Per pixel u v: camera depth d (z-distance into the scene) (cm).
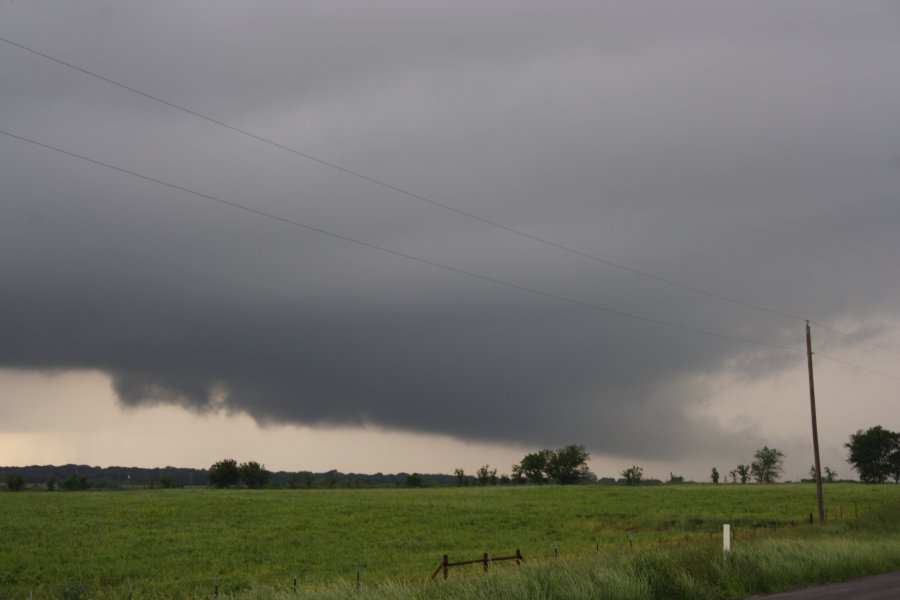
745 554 2481
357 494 9931
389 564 4216
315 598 2042
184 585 3659
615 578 1964
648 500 8575
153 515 6869
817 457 5044
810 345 5181
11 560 4488
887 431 16762
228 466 16375
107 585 3756
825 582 2450
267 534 5669
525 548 4766
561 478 17875
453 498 9150
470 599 1803
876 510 5556
